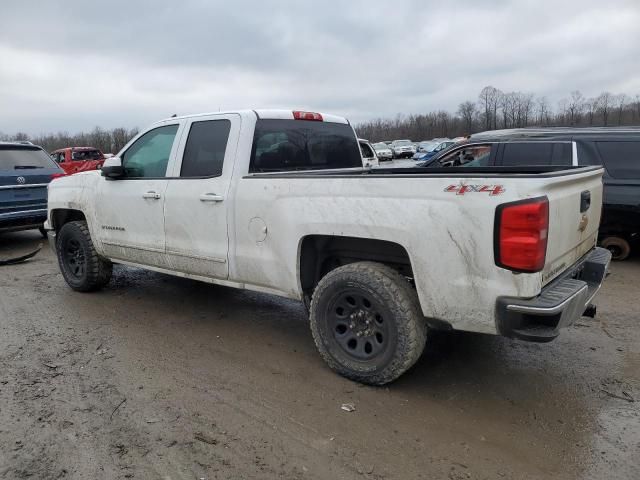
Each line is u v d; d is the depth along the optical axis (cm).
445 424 308
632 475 260
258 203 390
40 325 485
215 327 476
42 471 267
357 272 340
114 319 500
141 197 483
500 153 732
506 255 284
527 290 285
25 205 885
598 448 282
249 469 268
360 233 335
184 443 290
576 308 309
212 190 423
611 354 405
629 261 709
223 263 425
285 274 383
